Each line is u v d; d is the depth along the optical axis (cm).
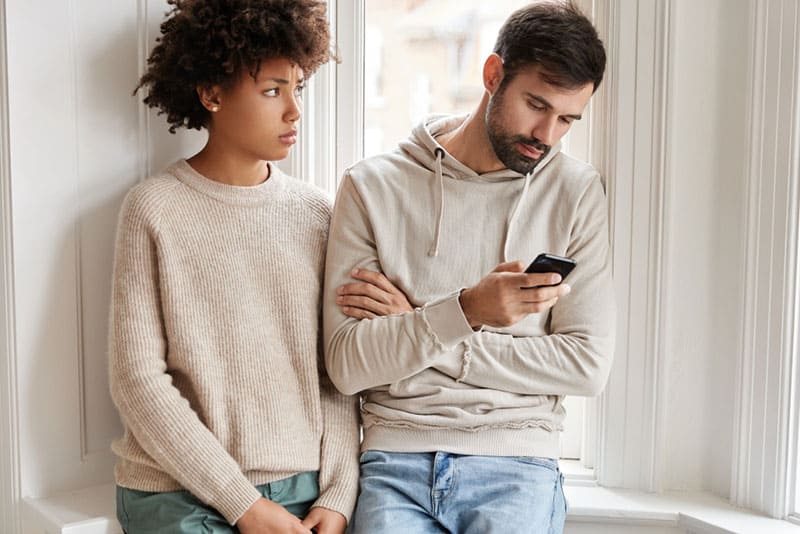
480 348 141
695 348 162
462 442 141
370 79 178
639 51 155
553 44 132
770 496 153
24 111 147
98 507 150
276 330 146
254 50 135
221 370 141
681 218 159
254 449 139
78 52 152
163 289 138
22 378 152
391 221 147
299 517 143
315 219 153
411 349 136
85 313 158
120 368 136
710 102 157
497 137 138
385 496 139
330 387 152
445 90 176
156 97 149
